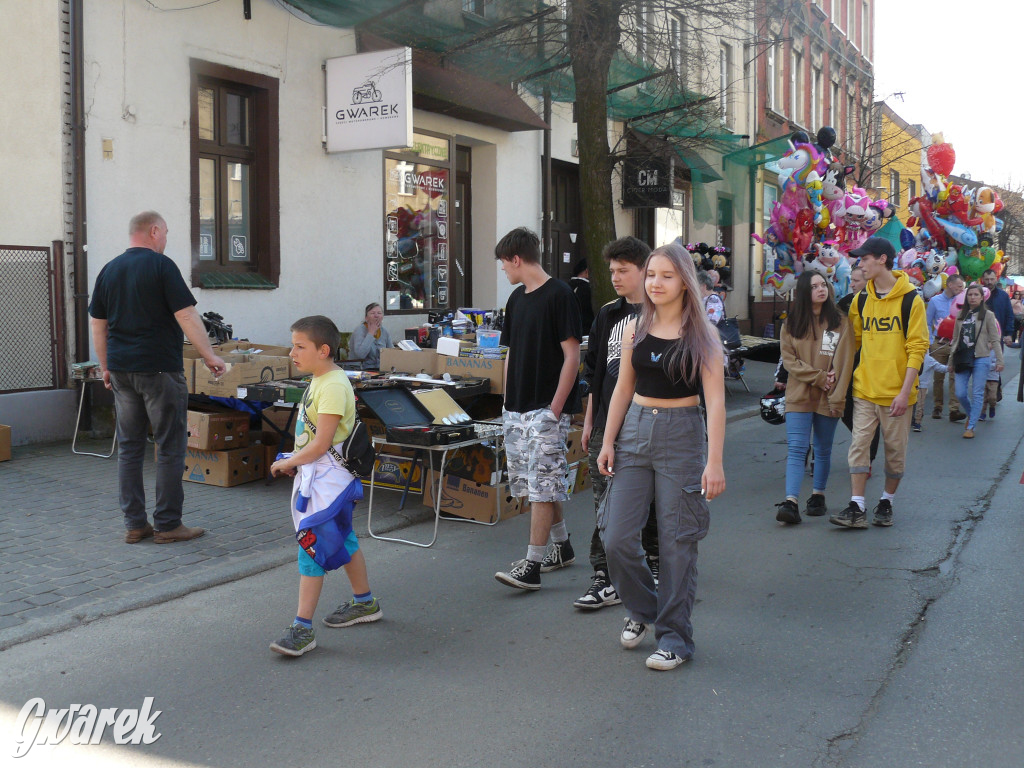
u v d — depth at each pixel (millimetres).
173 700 3582
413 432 5672
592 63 10398
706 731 3295
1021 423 11320
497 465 6367
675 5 10281
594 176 10695
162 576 5004
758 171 22656
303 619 4047
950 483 7652
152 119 9055
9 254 8250
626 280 4449
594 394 4688
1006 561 5363
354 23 10234
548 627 4387
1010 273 42406
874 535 6023
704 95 13234
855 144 26250
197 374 7148
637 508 3852
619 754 3135
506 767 3062
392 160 12250
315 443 4008
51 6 8328
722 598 4797
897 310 6020
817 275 6238
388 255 12305
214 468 7195
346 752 3172
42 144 8469
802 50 26156
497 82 12422
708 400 3650
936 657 3953
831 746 3174
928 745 3170
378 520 6320
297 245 10695
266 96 10234
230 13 9727
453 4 12008
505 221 14508
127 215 8898
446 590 4953
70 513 6258
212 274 9773
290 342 10656
